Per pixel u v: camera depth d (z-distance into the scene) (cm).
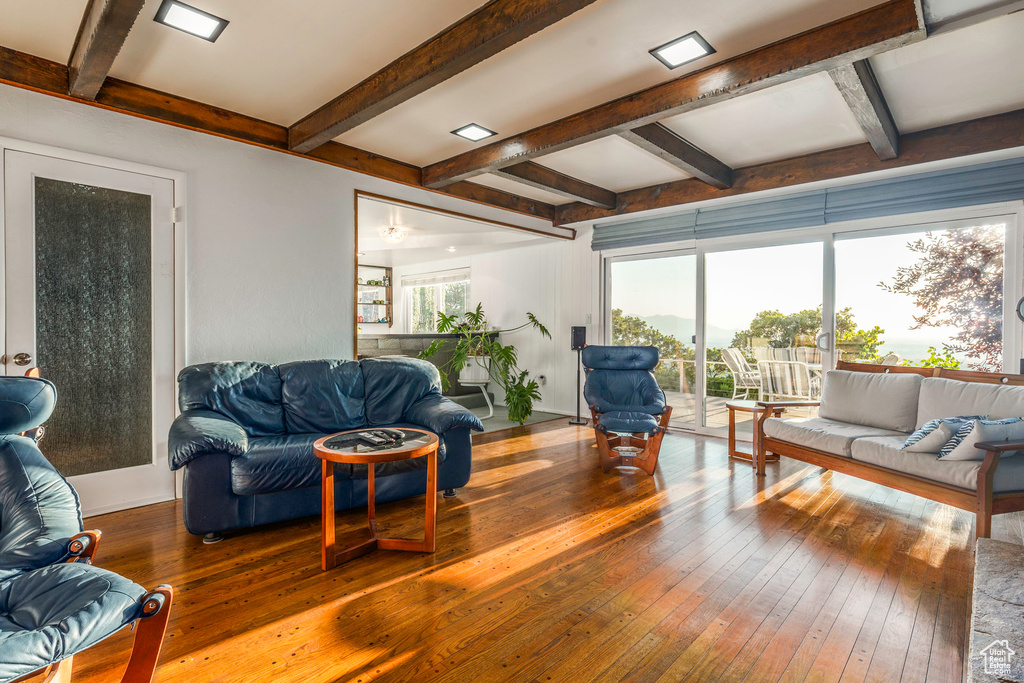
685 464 400
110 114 285
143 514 288
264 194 346
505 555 240
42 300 268
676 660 164
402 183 422
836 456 318
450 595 204
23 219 261
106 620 108
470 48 220
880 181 392
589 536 262
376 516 291
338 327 386
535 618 188
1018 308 330
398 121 335
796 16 218
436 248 691
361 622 185
